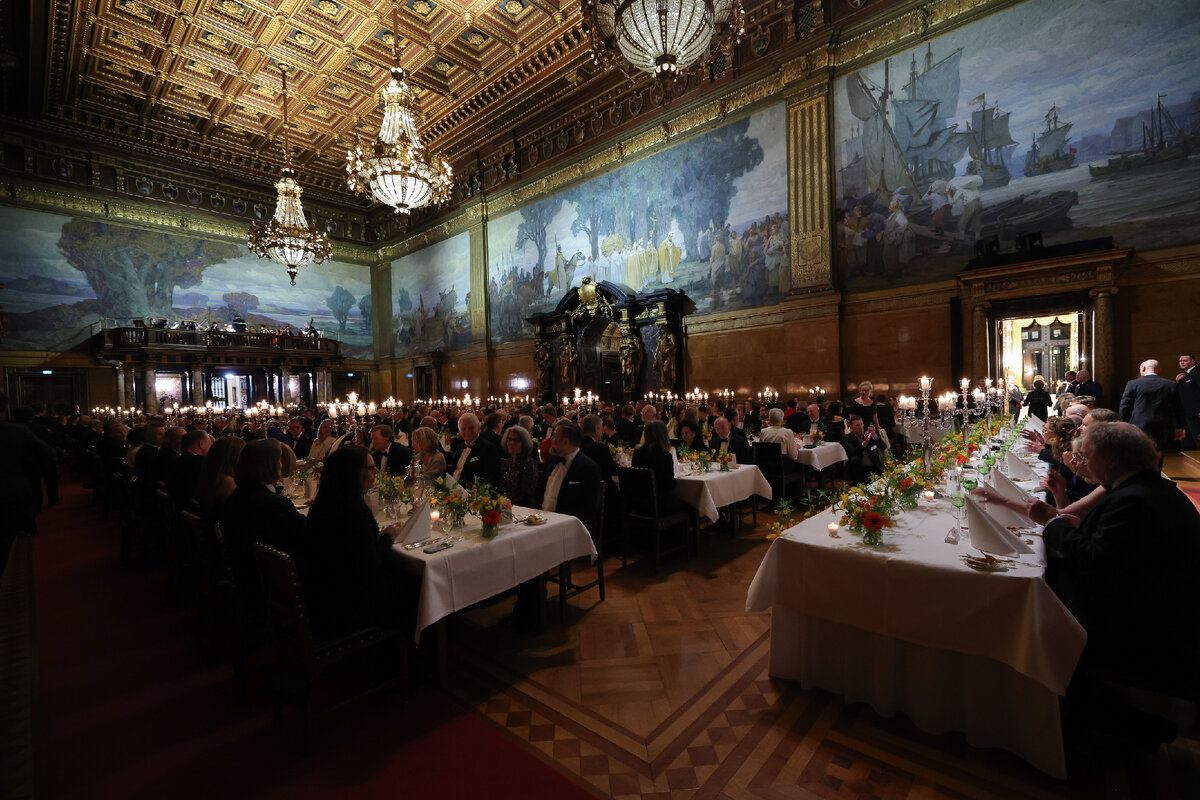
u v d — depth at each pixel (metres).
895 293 12.88
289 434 12.05
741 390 15.74
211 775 2.74
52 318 21.58
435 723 3.14
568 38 17.19
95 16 16.05
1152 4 9.92
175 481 5.22
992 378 11.45
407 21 16.48
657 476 5.79
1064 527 2.79
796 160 14.37
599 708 3.25
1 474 4.93
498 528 4.02
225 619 4.06
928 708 2.88
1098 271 10.15
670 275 17.50
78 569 6.43
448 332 26.16
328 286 29.08
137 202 23.66
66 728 3.19
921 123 12.48
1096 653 2.56
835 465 10.02
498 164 23.36
